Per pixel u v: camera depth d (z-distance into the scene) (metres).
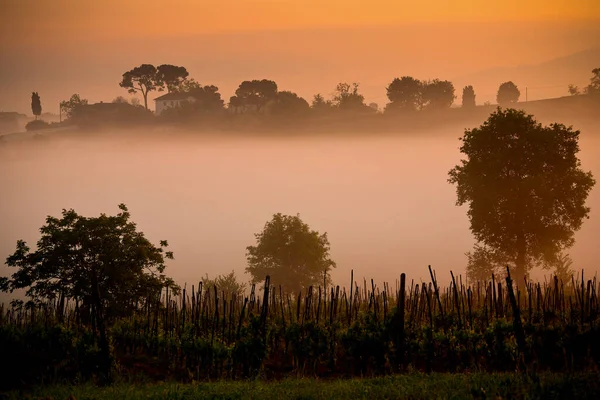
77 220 41.69
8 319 32.47
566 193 58.53
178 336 28.08
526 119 59.53
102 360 25.11
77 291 39.28
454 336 27.06
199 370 25.95
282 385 22.66
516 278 59.41
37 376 24.42
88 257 40.72
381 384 22.20
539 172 58.78
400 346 26.22
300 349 26.92
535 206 58.19
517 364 24.77
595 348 26.22
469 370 25.45
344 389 21.45
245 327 27.50
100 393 21.81
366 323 28.44
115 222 41.34
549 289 33.25
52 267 39.84
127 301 39.88
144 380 24.50
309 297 30.30
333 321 29.94
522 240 59.22
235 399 20.81
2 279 40.22
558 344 26.27
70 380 24.28
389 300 36.19
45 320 29.62
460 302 34.69
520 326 25.67
